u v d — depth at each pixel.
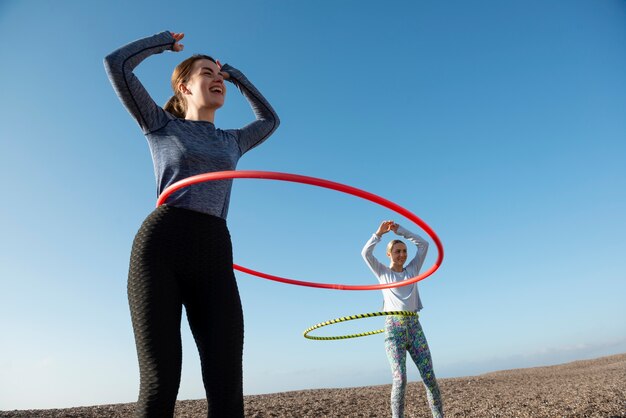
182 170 2.36
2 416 6.38
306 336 6.17
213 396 2.09
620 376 9.55
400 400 4.63
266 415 7.09
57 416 6.57
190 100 2.68
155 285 2.02
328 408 7.67
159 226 2.14
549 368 16.95
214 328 2.13
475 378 13.60
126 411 7.16
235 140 2.70
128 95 2.32
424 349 4.92
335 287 5.44
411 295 5.29
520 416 6.00
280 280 5.37
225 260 2.27
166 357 1.94
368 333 6.15
